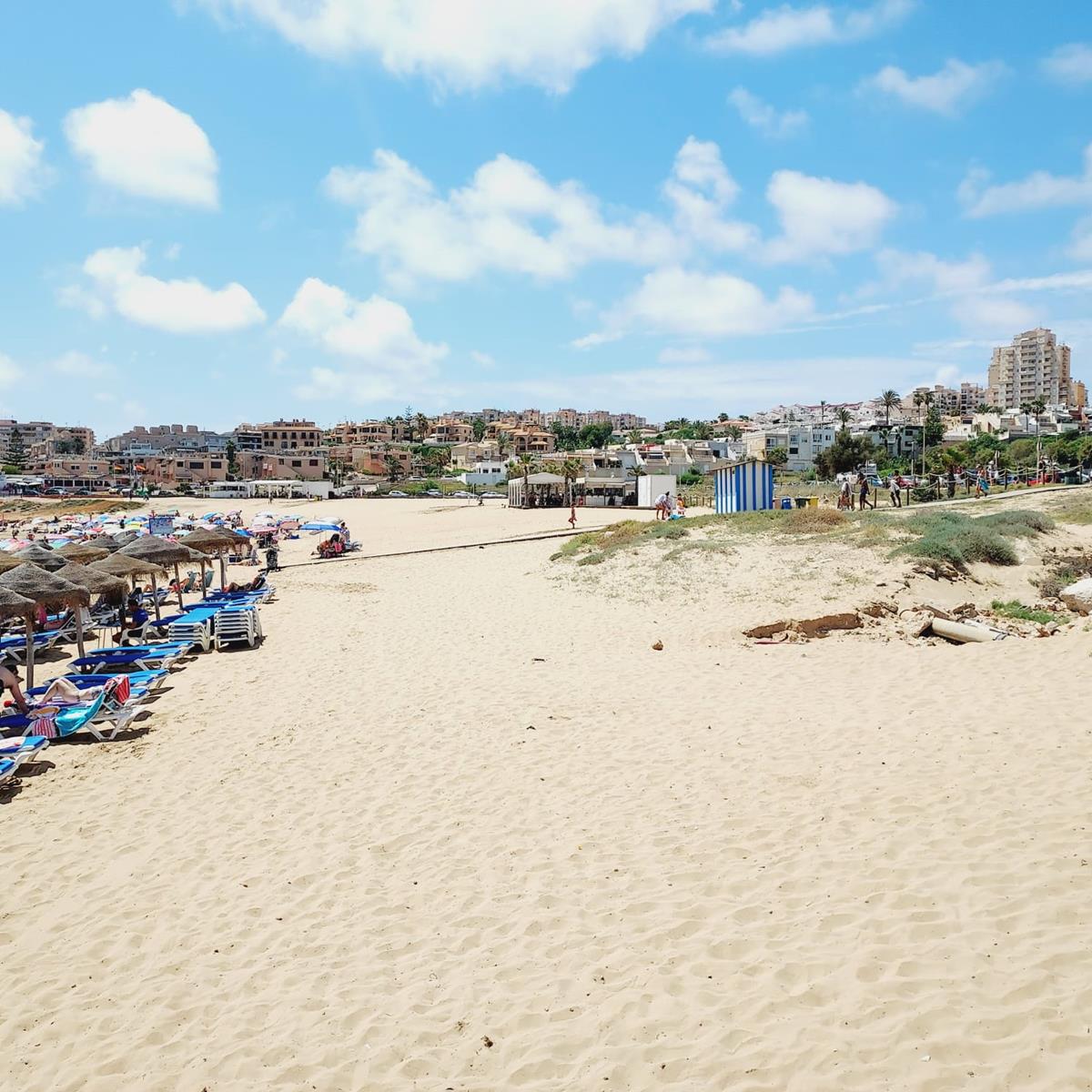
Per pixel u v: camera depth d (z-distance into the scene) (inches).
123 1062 196.4
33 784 380.8
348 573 1181.1
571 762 373.7
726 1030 187.6
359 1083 183.8
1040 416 6210.6
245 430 7066.9
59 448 7480.3
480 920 247.4
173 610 898.7
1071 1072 160.6
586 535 1234.6
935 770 319.9
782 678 493.0
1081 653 462.3
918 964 201.5
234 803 349.4
